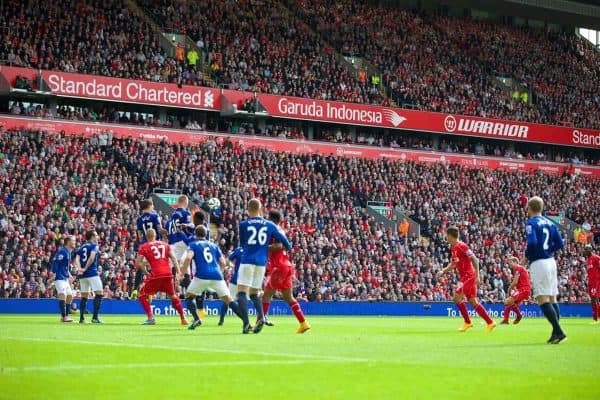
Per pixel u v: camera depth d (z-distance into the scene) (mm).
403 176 74688
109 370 15258
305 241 60594
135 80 68000
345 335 26453
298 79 76625
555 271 23594
